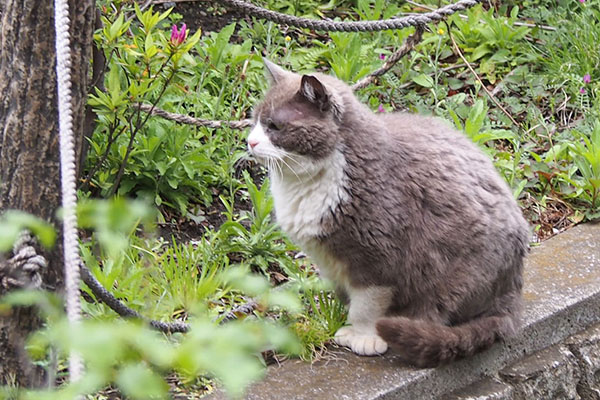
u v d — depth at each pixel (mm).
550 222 7730
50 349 4336
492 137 7941
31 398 2432
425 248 5570
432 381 5566
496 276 5758
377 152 5492
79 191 6496
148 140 7102
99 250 6371
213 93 8320
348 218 5434
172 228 7105
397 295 5703
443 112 8562
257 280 2924
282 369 5527
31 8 4457
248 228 7191
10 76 4551
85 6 4805
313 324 5797
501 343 5953
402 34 9305
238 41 9359
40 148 4559
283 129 5465
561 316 6340
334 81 5789
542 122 8562
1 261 4348
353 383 5398
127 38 7465
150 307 5445
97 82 6473
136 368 2418
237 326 2607
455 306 5672
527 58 9484
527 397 5992
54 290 4586
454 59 9594
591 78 9211
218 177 7543
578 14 9938
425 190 5574
